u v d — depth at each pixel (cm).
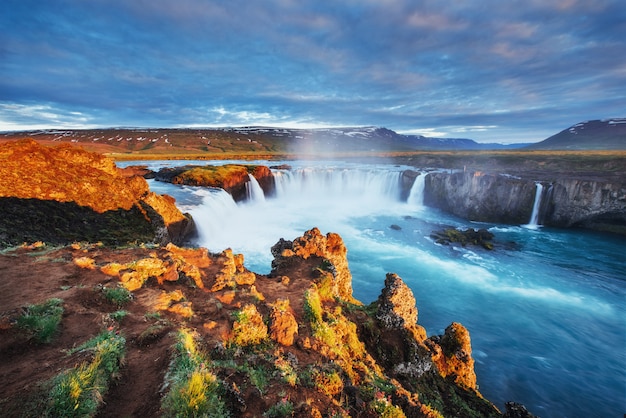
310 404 709
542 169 7844
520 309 2866
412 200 7044
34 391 546
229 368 778
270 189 7338
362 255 3931
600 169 7256
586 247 4478
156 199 3444
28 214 2464
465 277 3438
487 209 5903
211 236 4188
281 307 1241
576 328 2619
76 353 686
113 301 1042
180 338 824
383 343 1547
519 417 1363
